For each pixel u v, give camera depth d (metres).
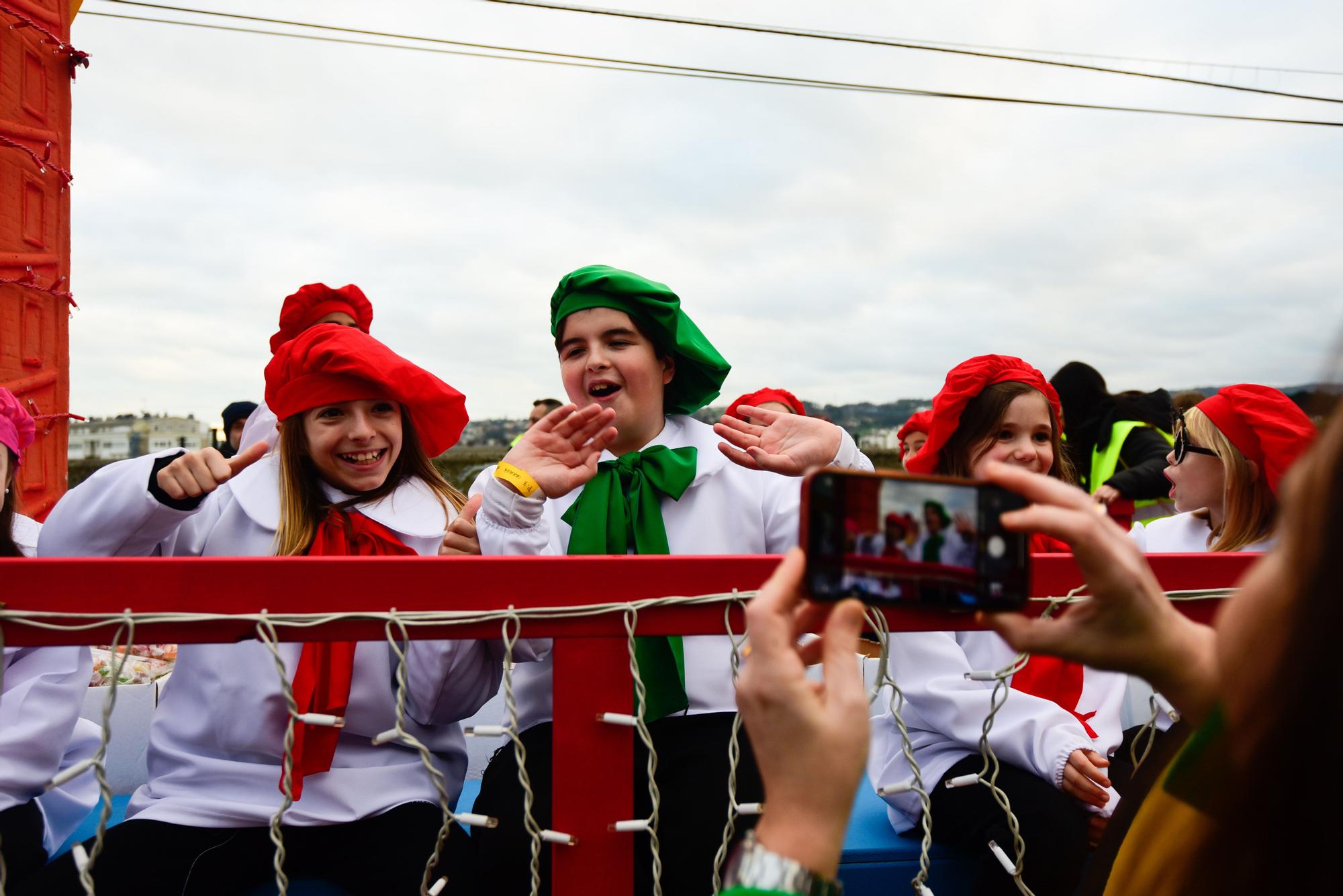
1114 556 0.78
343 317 2.84
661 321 2.28
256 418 2.73
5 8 5.63
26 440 2.31
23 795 1.86
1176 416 3.36
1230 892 0.66
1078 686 2.27
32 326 5.92
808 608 0.86
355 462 2.27
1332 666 0.60
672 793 1.81
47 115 6.09
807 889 0.68
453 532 2.00
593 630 1.36
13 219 5.75
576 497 2.25
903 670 2.13
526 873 1.70
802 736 0.71
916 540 0.82
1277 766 0.62
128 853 1.74
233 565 1.27
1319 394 0.64
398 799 1.94
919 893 1.46
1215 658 0.78
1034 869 1.78
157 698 2.44
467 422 2.51
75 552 1.95
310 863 1.89
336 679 1.93
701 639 2.01
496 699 2.67
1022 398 2.51
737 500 2.22
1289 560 0.63
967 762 1.98
